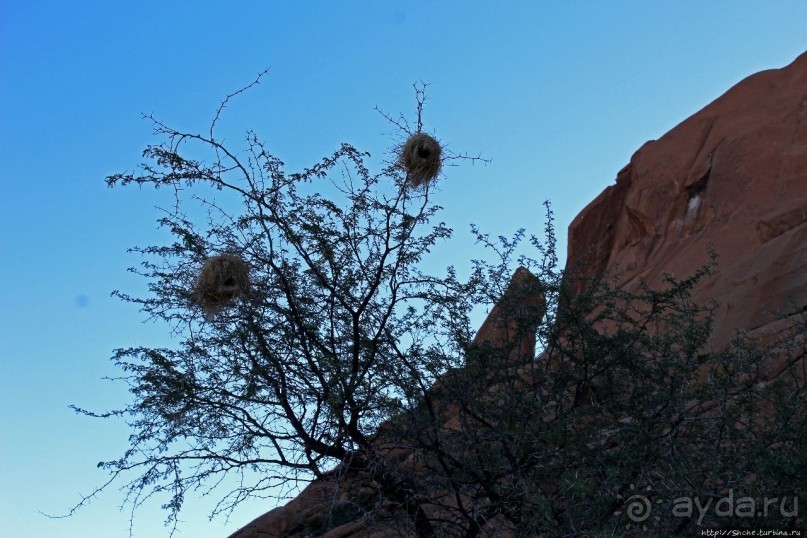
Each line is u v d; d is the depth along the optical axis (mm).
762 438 7703
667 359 8641
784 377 9266
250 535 10875
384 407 8039
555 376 8758
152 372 7973
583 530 6898
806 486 7223
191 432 7961
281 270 8422
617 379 8859
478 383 8633
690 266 19156
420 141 8672
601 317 9344
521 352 9195
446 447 8234
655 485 7160
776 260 16578
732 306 16109
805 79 21594
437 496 8055
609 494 6949
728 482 7160
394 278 8602
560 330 8969
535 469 7668
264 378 8148
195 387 8102
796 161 19906
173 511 7613
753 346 9078
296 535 8805
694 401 8742
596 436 7793
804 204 18422
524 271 9359
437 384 8594
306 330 8266
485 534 7668
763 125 21125
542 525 7062
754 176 20328
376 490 8102
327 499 7898
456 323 8703
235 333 8094
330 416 7938
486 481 7871
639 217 22328
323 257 8555
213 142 8484
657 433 7895
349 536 8156
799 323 9859
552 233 9570
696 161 21891
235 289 7961
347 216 8695
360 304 8523
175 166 8359
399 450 8367
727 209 20328
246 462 7871
